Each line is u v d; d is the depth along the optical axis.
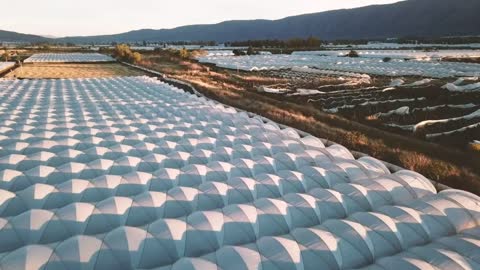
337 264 15.84
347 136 35.09
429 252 15.77
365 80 73.44
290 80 77.31
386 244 17.17
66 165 24.33
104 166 24.94
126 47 136.62
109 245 15.90
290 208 19.95
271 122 39.06
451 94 55.31
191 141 30.59
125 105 45.28
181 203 20.50
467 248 16.08
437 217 18.88
